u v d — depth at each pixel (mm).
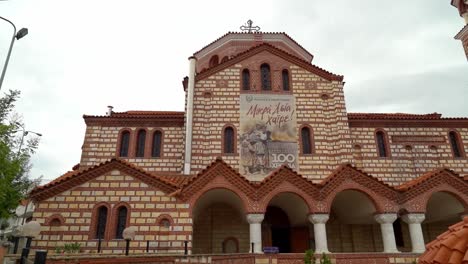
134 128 33281
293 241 30672
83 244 22141
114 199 23312
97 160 31766
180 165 31953
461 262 5281
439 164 33000
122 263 16156
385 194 25578
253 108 32188
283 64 34125
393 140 33781
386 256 24125
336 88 33156
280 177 25203
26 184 25938
